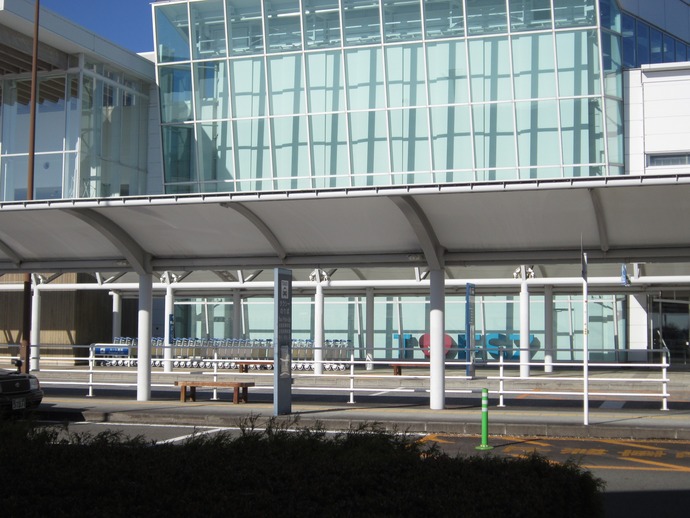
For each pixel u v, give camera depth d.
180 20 35.06
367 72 33.12
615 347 35.06
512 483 6.68
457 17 32.38
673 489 10.08
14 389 16.81
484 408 13.18
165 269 18.81
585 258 14.91
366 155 33.12
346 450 8.13
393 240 16.84
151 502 6.34
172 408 18.19
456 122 32.41
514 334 36.41
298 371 34.47
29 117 35.38
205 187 34.78
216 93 34.69
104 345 26.92
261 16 34.12
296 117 33.84
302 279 31.98
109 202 16.38
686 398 21.72
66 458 7.84
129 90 36.88
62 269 19.33
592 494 7.04
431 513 6.05
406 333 37.59
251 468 7.31
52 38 32.81
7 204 16.84
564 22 31.72
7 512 6.11
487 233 16.17
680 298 33.94
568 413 16.94
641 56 35.69
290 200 15.55
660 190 14.16
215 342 36.91
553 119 31.83
